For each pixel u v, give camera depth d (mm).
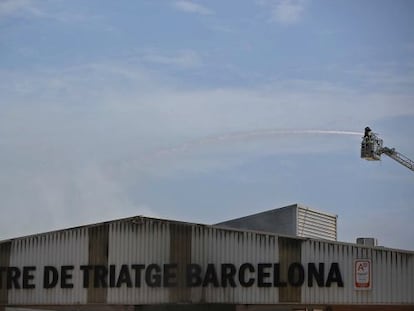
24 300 41938
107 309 41125
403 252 35312
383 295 35406
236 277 38094
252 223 47281
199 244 39031
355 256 36125
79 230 41469
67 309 42438
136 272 39938
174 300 39062
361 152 71000
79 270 41062
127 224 40531
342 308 37094
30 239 42375
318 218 48281
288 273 37188
